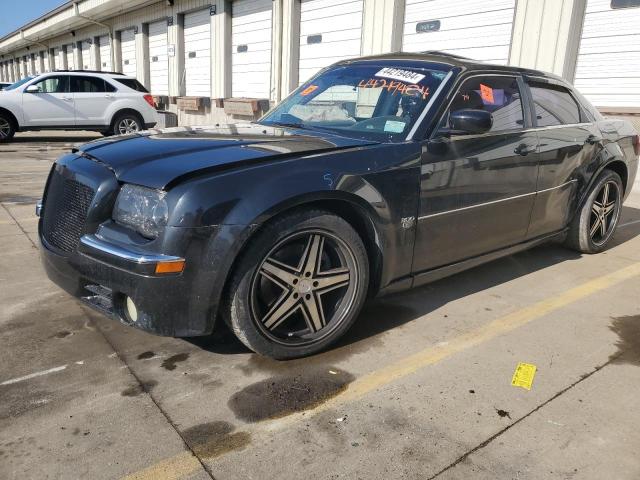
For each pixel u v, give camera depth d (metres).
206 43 16.20
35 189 7.29
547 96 4.23
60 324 3.26
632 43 7.72
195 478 2.04
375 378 2.76
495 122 3.62
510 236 3.90
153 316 2.45
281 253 2.72
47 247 2.86
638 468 2.16
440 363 2.93
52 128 13.19
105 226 2.60
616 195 5.03
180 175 2.45
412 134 3.15
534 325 3.44
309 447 2.23
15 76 45.47
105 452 2.16
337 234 2.81
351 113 3.56
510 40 8.91
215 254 2.43
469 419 2.44
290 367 2.85
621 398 2.64
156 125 14.46
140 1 18.06
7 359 2.84
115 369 2.78
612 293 4.02
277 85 13.32
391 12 10.38
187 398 2.54
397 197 2.99
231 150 2.76
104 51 24.38
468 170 3.36
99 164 2.78
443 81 3.41
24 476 2.02
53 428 2.30
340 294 2.99
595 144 4.56
